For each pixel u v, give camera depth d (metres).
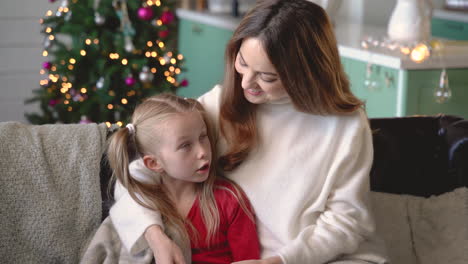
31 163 1.38
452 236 1.50
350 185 1.28
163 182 1.35
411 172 1.58
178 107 1.27
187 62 4.34
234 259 1.31
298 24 1.16
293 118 1.33
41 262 1.37
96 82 2.78
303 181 1.30
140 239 1.27
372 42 2.59
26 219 1.37
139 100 2.79
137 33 2.82
